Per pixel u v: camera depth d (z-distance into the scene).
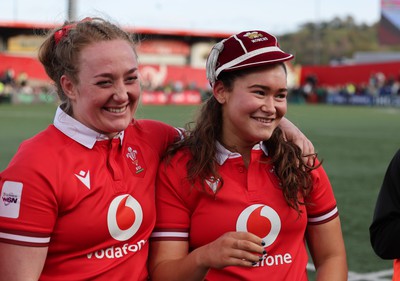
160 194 2.50
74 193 2.23
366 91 39.12
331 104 40.19
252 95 2.37
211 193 2.44
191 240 2.49
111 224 2.29
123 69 2.24
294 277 2.47
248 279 2.42
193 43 44.44
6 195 2.19
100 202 2.27
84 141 2.30
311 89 41.50
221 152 2.49
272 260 2.45
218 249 2.20
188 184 2.46
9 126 18.91
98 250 2.29
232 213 2.43
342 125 21.41
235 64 2.36
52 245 2.25
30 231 2.17
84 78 2.24
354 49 91.25
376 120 24.08
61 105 2.41
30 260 2.18
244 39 2.38
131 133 2.51
